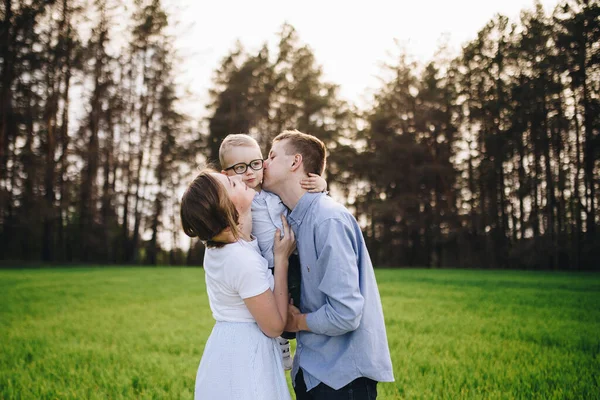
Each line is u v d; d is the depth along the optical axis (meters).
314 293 2.79
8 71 37.59
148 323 9.72
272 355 2.87
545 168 40.00
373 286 2.84
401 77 47.97
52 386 5.36
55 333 8.67
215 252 2.86
